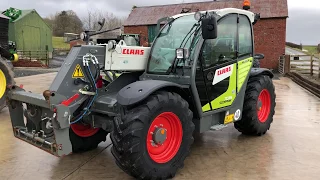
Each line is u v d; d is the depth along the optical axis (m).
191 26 3.87
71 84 3.43
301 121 5.82
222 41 3.97
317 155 4.02
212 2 19.33
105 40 9.73
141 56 3.92
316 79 11.14
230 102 4.18
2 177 3.41
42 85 10.82
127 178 3.37
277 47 17.53
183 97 3.67
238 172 3.50
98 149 4.32
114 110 3.42
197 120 3.78
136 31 20.34
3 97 6.54
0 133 5.08
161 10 20.55
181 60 3.62
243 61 4.36
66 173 3.51
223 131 5.16
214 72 3.87
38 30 26.62
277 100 8.20
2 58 6.88
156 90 3.21
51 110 3.13
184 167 3.65
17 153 4.16
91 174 3.48
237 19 4.20
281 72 16.08
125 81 3.90
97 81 3.68
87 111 3.52
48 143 3.24
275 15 17.25
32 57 24.89
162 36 3.99
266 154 4.06
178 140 3.40
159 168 3.18
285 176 3.39
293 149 4.25
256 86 4.65
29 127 3.66
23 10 26.06
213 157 3.97
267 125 4.91
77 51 3.49
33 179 3.36
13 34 23.84
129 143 2.95
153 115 3.08
